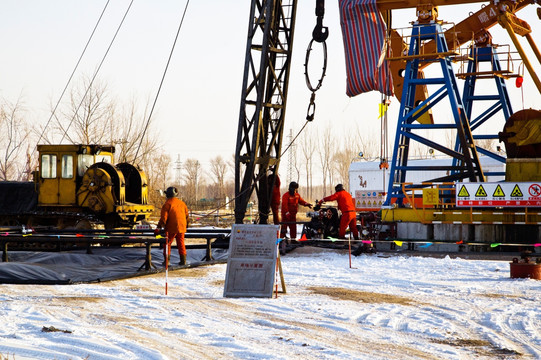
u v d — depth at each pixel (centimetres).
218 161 10138
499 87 2445
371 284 1345
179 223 1581
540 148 2041
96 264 1678
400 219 2127
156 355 702
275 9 2050
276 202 2159
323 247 2070
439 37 2214
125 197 2533
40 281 1320
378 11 2211
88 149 2405
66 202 2352
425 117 2591
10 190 2417
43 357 691
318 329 875
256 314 989
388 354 730
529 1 2247
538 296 1175
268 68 2072
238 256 1173
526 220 1942
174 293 1210
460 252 1973
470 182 2009
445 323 916
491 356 726
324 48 1859
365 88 2247
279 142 2116
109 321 911
